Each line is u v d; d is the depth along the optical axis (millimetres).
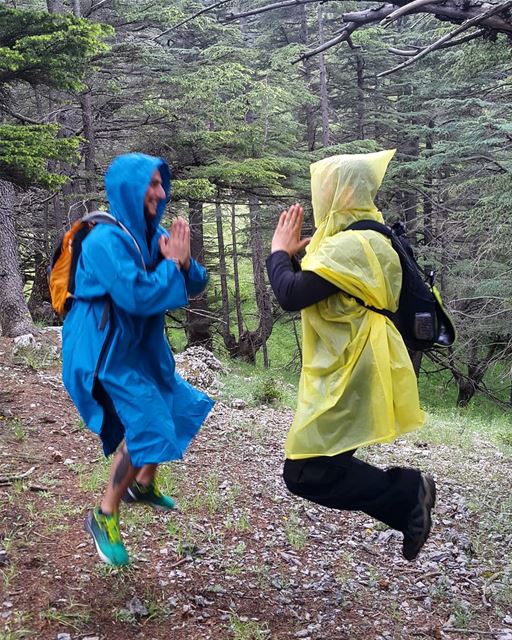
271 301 23844
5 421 6445
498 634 4078
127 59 16266
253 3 26281
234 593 3992
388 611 4195
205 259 22672
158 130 16344
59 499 4801
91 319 3201
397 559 4973
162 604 3686
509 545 5480
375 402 3158
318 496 3340
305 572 4465
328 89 25750
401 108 26109
